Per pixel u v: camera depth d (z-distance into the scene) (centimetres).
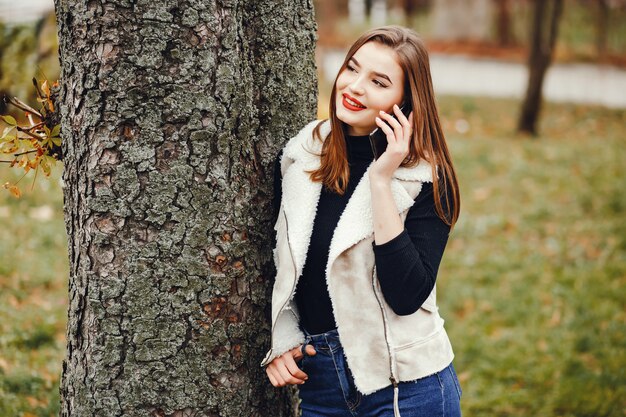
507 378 474
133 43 206
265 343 243
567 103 1570
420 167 218
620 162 1070
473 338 528
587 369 482
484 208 849
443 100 1522
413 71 218
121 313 218
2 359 388
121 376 221
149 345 220
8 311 448
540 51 1263
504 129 1320
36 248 570
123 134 211
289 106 246
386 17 2477
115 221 214
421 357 220
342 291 218
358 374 219
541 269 667
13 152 232
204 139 215
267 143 242
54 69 691
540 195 900
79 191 218
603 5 1819
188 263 218
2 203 647
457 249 720
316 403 231
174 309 220
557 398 445
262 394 247
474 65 2023
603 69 1817
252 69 238
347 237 214
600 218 820
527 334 539
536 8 1260
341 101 221
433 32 2441
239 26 222
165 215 215
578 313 571
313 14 256
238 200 226
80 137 214
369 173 213
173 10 206
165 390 223
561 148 1163
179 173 214
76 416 228
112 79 207
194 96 211
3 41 683
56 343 425
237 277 229
